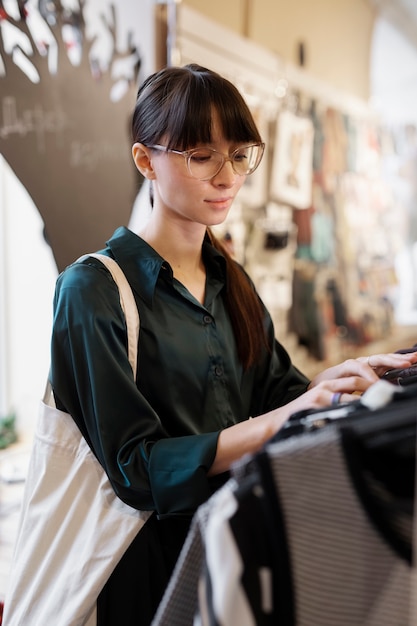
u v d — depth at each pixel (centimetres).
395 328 338
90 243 182
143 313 98
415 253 362
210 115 91
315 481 61
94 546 94
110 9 181
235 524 61
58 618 93
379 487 61
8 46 159
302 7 258
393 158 330
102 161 183
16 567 99
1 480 175
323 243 266
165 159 95
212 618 60
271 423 84
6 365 197
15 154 161
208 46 198
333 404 82
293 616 59
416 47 348
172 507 88
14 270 196
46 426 98
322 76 274
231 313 111
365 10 303
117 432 91
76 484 96
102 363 91
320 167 263
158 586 96
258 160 100
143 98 97
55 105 169
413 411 65
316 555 60
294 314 250
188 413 100
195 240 106
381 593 59
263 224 227
